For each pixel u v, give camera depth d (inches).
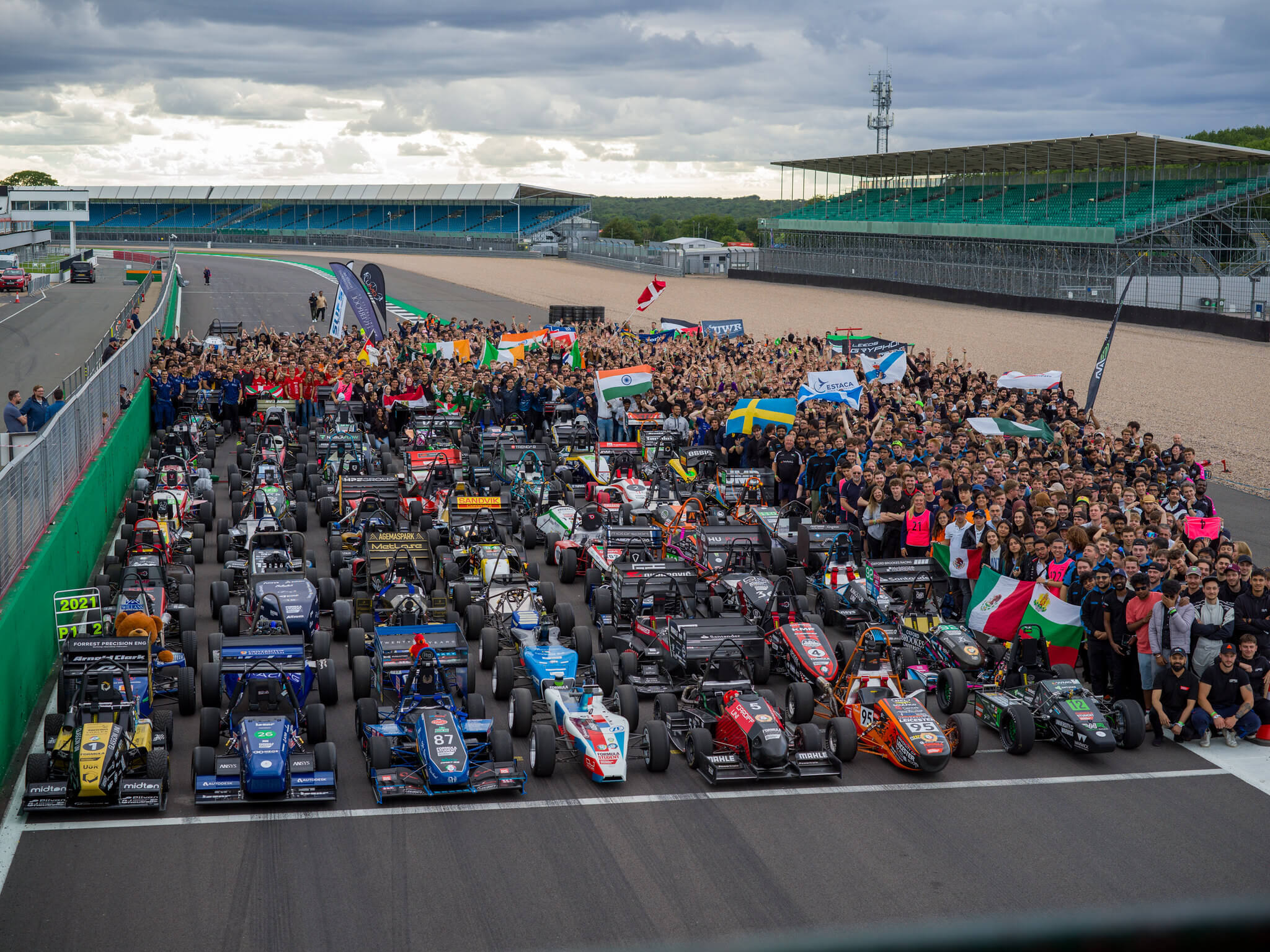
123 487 1286.9
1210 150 3257.9
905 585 888.9
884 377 1637.6
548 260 6161.4
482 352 2075.5
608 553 959.6
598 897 487.2
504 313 3499.0
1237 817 585.0
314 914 468.4
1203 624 689.6
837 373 1462.8
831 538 978.7
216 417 1700.3
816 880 506.3
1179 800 607.2
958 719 668.7
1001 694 708.0
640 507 1139.3
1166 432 1715.1
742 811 584.1
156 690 692.7
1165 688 698.8
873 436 1264.8
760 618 809.5
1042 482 981.8
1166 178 3599.9
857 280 4060.0
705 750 630.5
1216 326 2632.9
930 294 3683.6
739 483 1201.4
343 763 634.8
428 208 7819.9
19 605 677.3
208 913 467.2
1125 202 3501.5
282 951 439.5
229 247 7037.4
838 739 644.1
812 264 4596.5
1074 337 2704.2
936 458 1120.8
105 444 1203.9
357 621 850.8
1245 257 3265.3
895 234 4279.0
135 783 559.5
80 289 3762.3
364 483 1126.4
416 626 713.0
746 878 507.8
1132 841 553.0
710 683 685.3
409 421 1598.2
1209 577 692.7
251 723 586.6
